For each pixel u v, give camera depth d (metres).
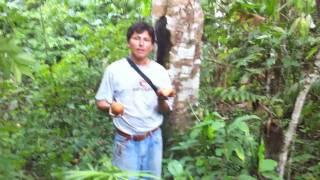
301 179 2.62
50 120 3.00
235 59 2.92
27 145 2.65
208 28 3.10
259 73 2.70
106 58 3.56
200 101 2.80
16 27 3.82
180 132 2.50
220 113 2.81
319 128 2.94
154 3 2.52
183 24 2.51
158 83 2.23
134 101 2.21
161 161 2.30
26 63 1.45
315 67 2.44
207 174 2.20
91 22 4.46
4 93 2.94
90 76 3.31
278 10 2.59
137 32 2.19
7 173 1.74
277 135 2.41
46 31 4.18
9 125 2.57
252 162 2.26
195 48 2.55
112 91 2.22
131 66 2.21
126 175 1.58
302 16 2.37
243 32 2.98
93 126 3.01
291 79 2.69
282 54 2.69
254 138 2.51
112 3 4.65
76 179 1.54
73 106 3.07
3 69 1.45
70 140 2.79
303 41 2.58
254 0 3.08
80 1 4.73
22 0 4.37
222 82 2.96
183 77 2.53
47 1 4.61
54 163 2.59
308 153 2.81
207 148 2.29
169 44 2.51
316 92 2.77
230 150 2.14
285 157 2.40
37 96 3.07
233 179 2.14
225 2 3.09
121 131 2.23
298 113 2.40
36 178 2.49
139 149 2.24
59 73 3.37
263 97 2.55
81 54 3.62
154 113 2.24
